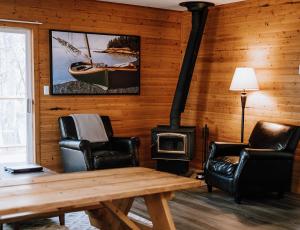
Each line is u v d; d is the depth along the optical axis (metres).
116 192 2.76
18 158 5.96
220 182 5.22
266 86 5.96
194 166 7.13
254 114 6.13
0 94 5.76
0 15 5.59
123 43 6.70
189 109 7.24
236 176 4.94
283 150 5.09
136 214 4.57
